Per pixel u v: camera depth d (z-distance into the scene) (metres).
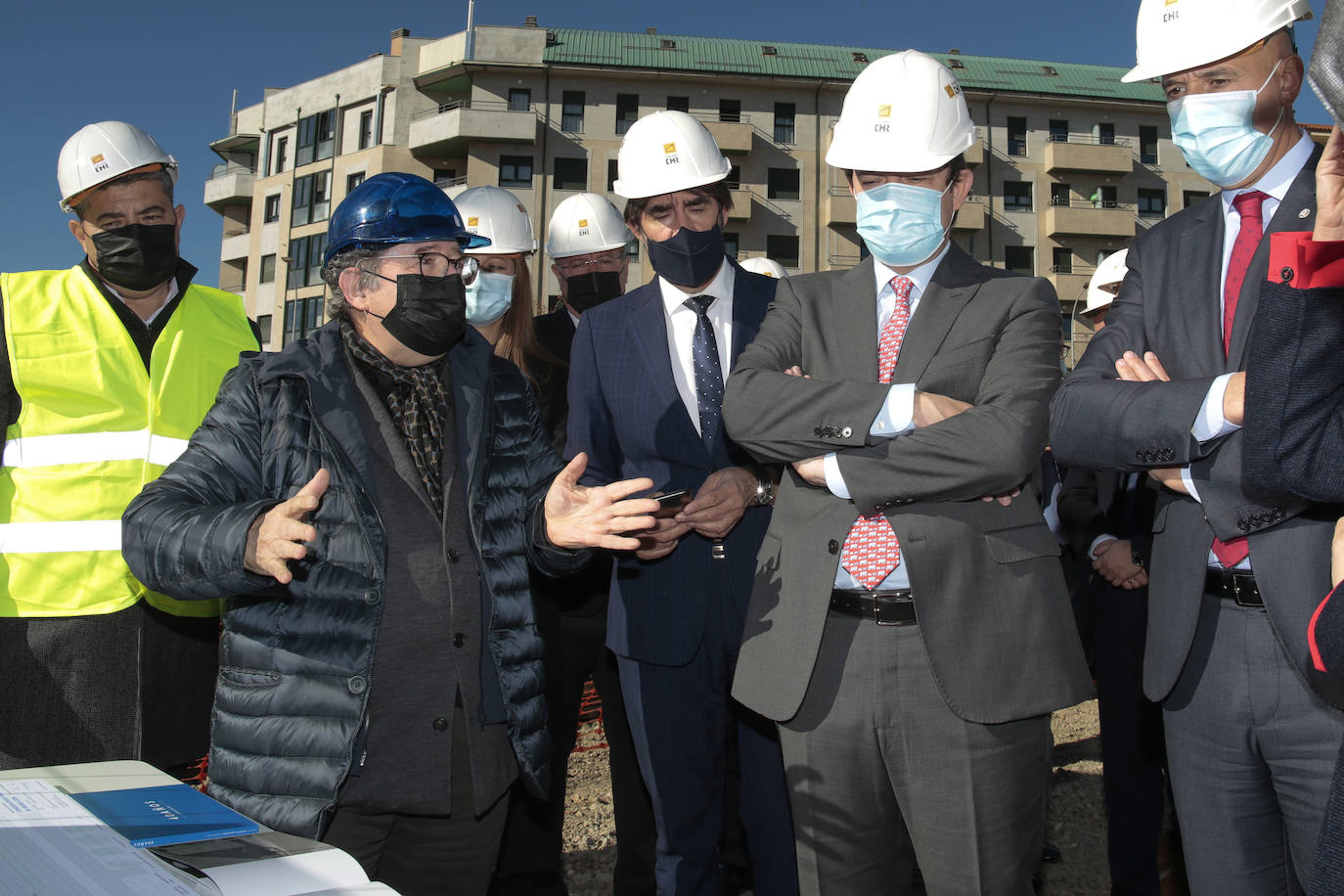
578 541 2.07
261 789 1.92
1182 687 2.00
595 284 4.09
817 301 2.49
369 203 2.08
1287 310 1.46
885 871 2.25
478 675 2.11
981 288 2.32
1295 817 1.85
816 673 2.19
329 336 2.20
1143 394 1.92
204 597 1.85
